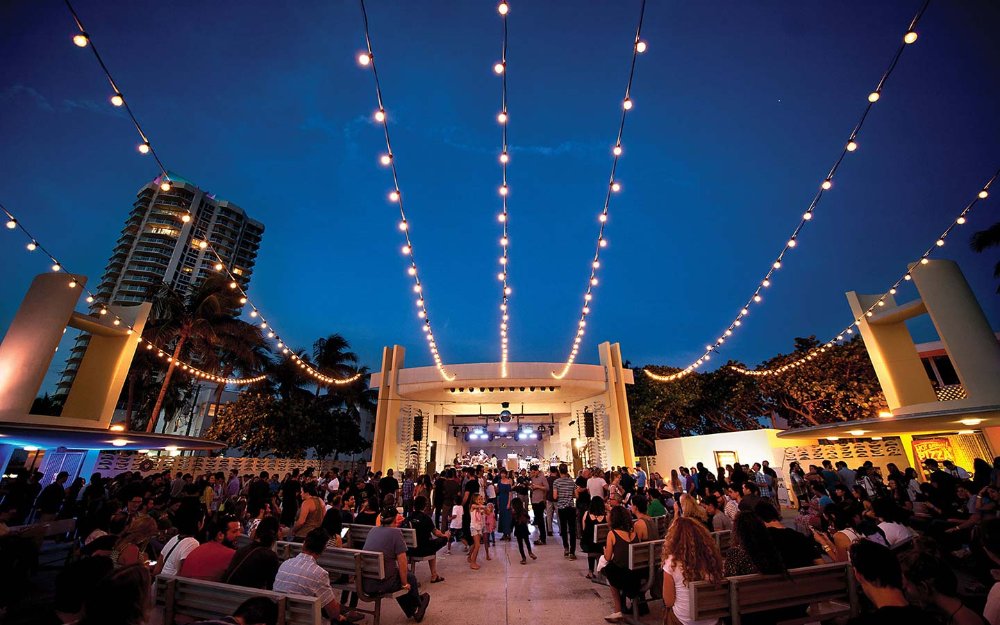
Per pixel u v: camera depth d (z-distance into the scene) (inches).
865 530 203.0
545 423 1117.1
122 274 3565.5
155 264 3609.7
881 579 100.0
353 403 1599.4
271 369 1425.9
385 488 347.3
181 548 186.1
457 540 455.2
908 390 588.4
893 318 603.2
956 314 517.7
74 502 440.8
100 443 593.3
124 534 186.2
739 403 1231.5
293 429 1196.5
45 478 641.0
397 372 956.6
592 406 946.7
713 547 146.5
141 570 88.5
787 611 160.6
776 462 812.6
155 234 3656.5
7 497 354.0
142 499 303.7
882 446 727.1
